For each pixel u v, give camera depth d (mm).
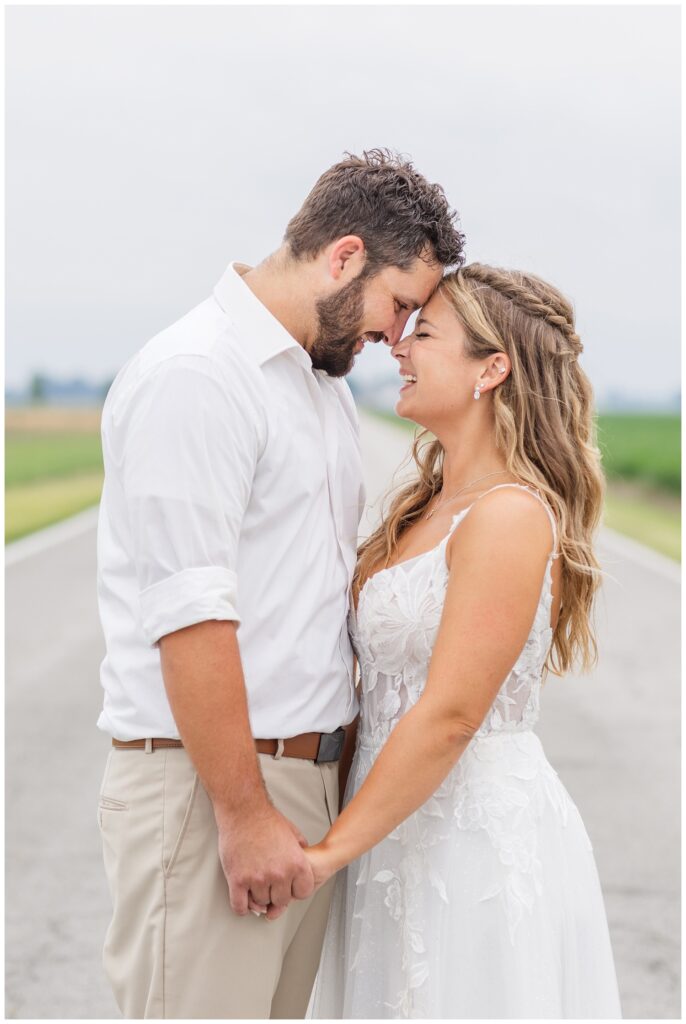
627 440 39500
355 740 2676
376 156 2494
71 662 8430
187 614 2092
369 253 2389
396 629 2381
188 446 2160
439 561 2365
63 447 38969
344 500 2533
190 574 2113
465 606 2242
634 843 4996
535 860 2338
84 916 4230
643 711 7242
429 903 2355
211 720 2104
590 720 6996
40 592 11484
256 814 2137
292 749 2334
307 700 2332
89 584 11984
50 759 6066
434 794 2375
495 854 2311
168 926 2242
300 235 2422
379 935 2434
